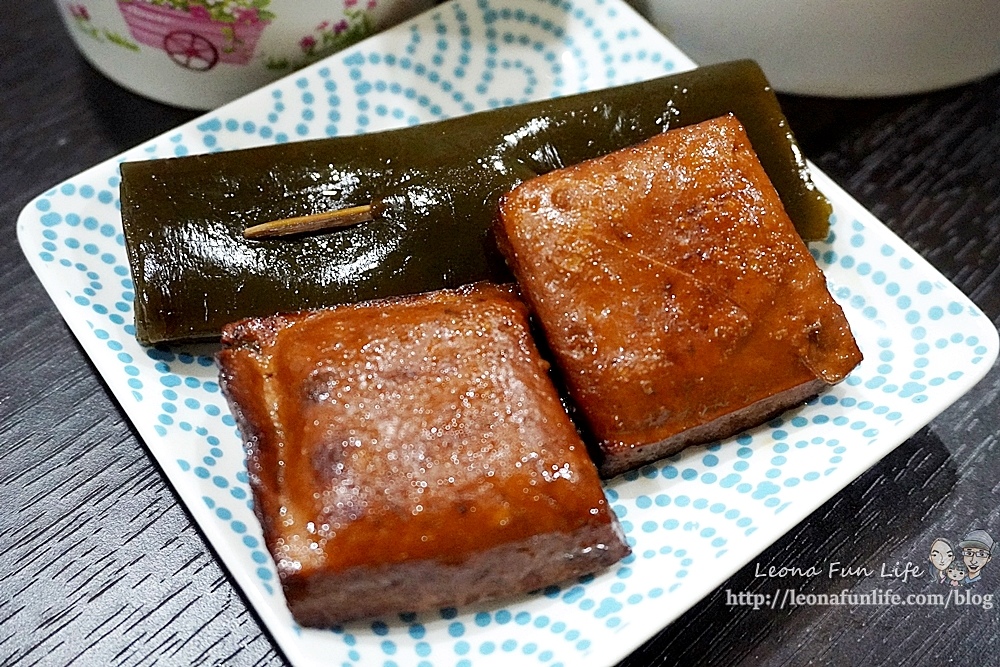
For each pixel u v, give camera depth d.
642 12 0.28
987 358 0.22
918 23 0.25
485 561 0.19
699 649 0.20
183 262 0.22
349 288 0.22
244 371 0.20
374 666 0.19
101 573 0.20
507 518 0.19
